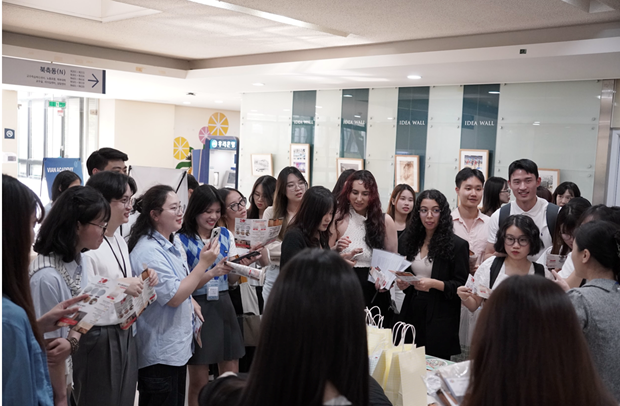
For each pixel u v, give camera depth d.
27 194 1.60
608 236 2.04
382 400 1.25
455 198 7.55
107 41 7.48
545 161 6.87
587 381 1.14
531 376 1.13
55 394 2.16
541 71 6.23
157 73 8.46
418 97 7.88
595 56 5.29
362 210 3.90
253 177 9.94
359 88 8.48
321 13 5.41
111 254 2.62
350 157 8.63
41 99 14.12
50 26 6.69
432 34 6.13
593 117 6.51
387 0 4.82
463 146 7.49
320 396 0.99
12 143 11.32
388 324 3.78
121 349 2.51
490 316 1.21
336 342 1.02
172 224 2.93
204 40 7.10
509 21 5.38
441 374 1.59
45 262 2.23
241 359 3.86
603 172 6.47
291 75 7.66
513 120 7.08
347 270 1.08
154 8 5.52
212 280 3.23
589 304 1.95
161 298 2.78
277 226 3.36
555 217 4.04
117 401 2.51
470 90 7.40
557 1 4.60
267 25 6.06
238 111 14.63
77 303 2.01
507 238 3.19
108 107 12.98
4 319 1.43
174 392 2.94
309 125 9.12
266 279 4.07
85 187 2.30
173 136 13.66
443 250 3.46
